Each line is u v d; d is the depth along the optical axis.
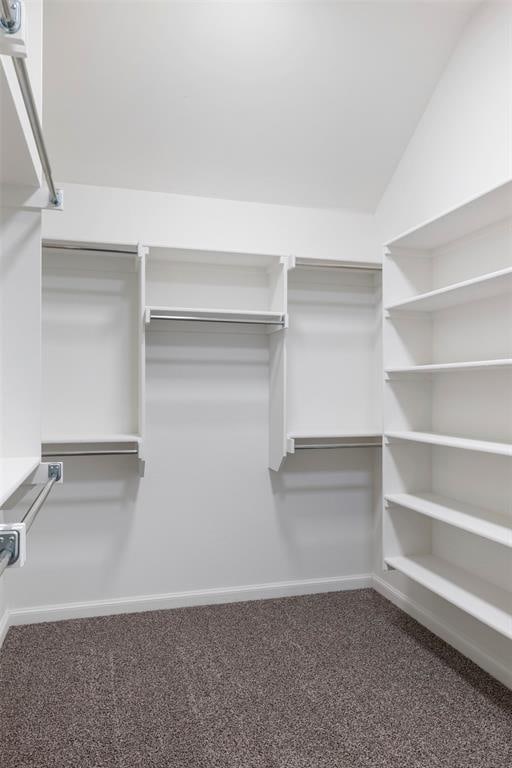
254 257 2.76
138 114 2.45
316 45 2.31
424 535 2.73
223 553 2.99
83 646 2.43
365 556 3.21
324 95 2.52
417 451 2.73
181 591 2.92
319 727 1.84
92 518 2.78
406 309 2.66
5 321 1.61
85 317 2.75
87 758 1.68
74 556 2.76
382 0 2.19
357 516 3.19
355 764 1.65
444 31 2.38
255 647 2.43
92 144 2.55
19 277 1.62
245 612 2.83
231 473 3.00
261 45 2.27
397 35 2.34
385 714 1.91
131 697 2.01
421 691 2.06
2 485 1.08
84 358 2.75
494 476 2.30
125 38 2.16
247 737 1.78
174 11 2.10
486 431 2.34
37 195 1.62
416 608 2.74
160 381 2.88
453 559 2.56
